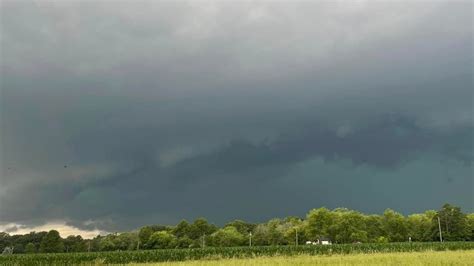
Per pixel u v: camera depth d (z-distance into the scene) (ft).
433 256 172.96
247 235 578.25
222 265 149.07
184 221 629.51
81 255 217.56
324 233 467.11
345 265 133.80
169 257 219.41
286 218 618.03
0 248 563.07
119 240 587.27
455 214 501.97
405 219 530.68
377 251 252.21
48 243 561.43
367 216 530.27
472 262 137.39
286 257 203.92
